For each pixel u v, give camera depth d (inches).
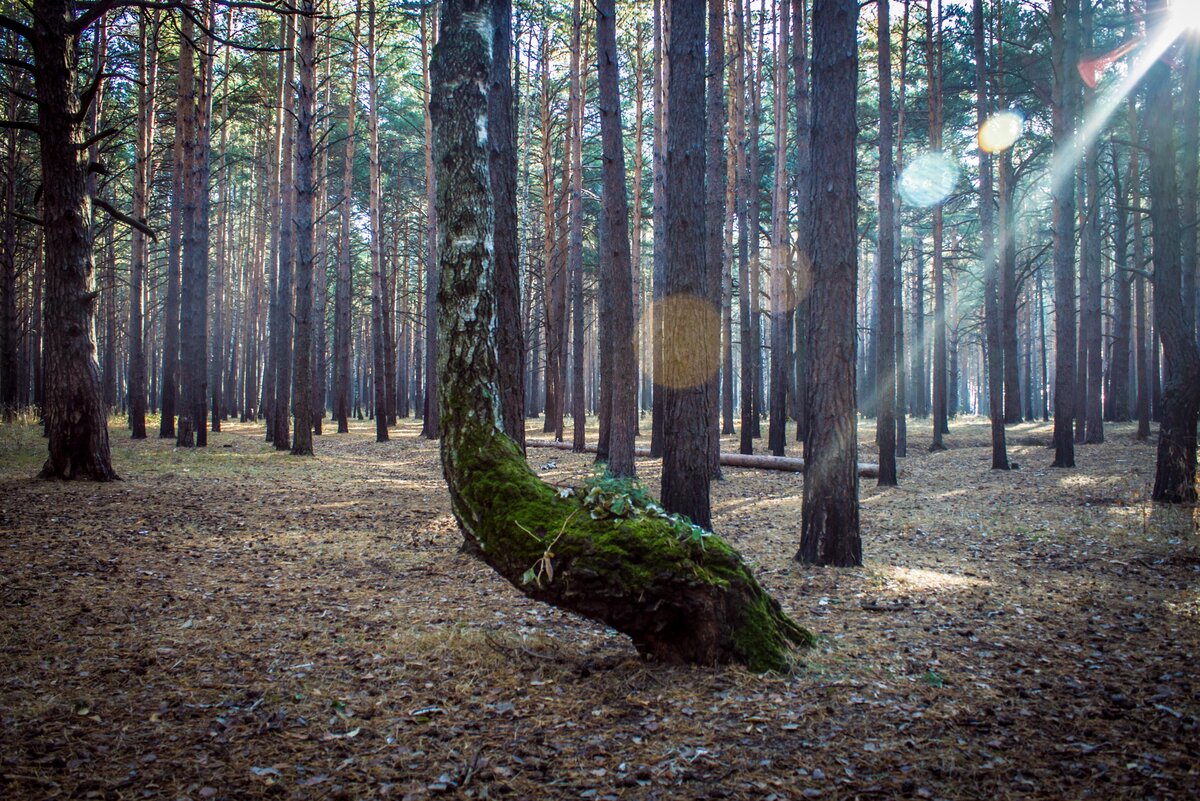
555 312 1032.2
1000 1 846.5
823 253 324.5
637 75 989.2
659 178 749.9
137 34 856.3
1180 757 146.5
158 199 1193.4
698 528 189.9
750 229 1081.4
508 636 213.5
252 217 1555.1
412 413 2044.8
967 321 2009.1
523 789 131.8
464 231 197.3
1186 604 260.7
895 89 1048.8
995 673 194.4
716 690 172.9
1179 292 464.1
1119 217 1005.2
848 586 288.0
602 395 697.6
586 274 1668.3
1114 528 398.6
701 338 341.7
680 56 352.5
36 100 451.2
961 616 248.5
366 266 1839.3
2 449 597.9
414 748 146.8
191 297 763.4
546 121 1027.3
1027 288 1574.8
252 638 207.3
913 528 414.0
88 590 241.8
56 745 140.9
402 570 295.6
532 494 183.2
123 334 1808.6
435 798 128.3
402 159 1387.8
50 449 466.6
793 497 538.9
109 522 349.1
